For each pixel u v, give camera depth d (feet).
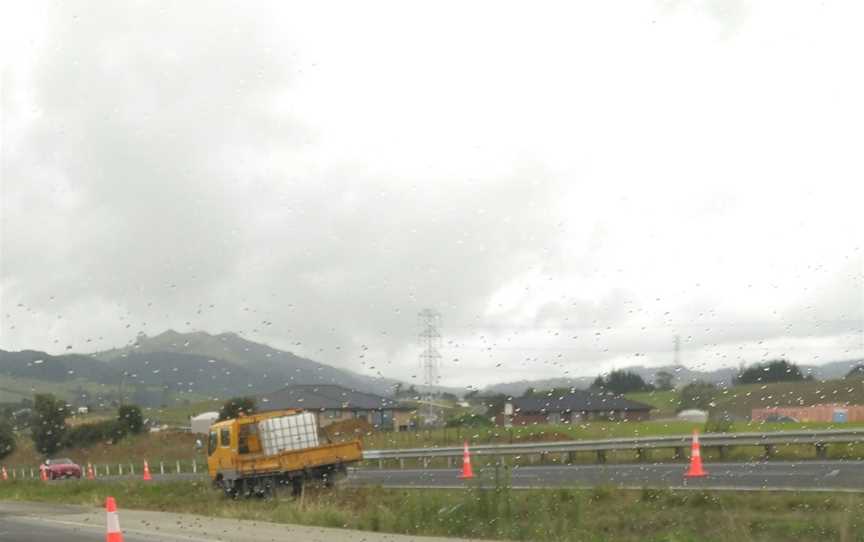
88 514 71.36
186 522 61.46
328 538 50.44
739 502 57.67
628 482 70.69
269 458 88.53
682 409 118.42
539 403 123.24
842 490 58.13
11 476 164.14
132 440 173.06
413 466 116.98
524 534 51.72
